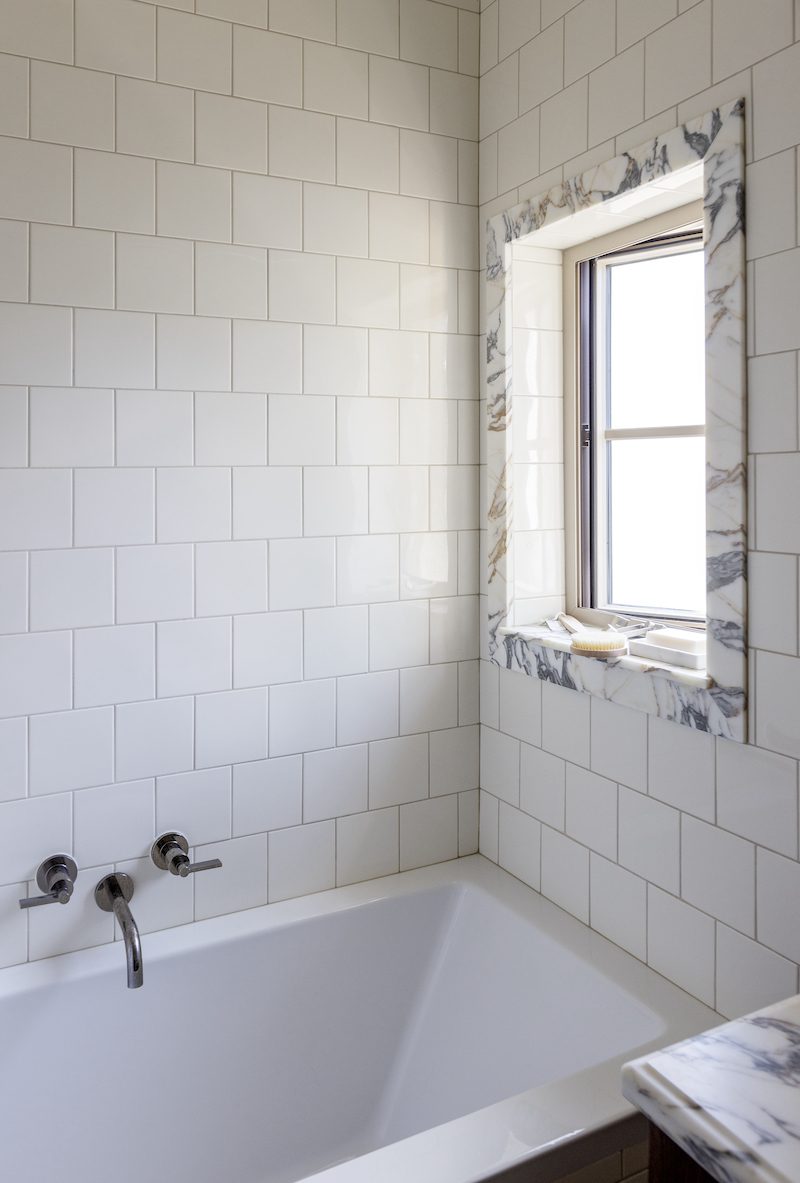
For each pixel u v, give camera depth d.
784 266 1.39
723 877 1.56
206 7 1.83
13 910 1.75
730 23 1.47
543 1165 1.26
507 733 2.14
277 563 1.96
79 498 1.76
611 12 1.73
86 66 1.73
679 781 1.65
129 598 1.82
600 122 1.77
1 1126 1.67
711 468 1.52
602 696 1.79
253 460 1.92
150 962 1.80
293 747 2.01
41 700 1.75
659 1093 0.83
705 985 1.60
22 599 1.73
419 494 2.12
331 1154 1.90
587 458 2.14
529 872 2.08
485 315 2.14
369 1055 1.98
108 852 1.83
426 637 2.16
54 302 1.72
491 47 2.10
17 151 1.68
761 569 1.46
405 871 2.17
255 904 1.99
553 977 1.80
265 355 1.92
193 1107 1.82
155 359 1.81
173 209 1.82
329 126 1.97
